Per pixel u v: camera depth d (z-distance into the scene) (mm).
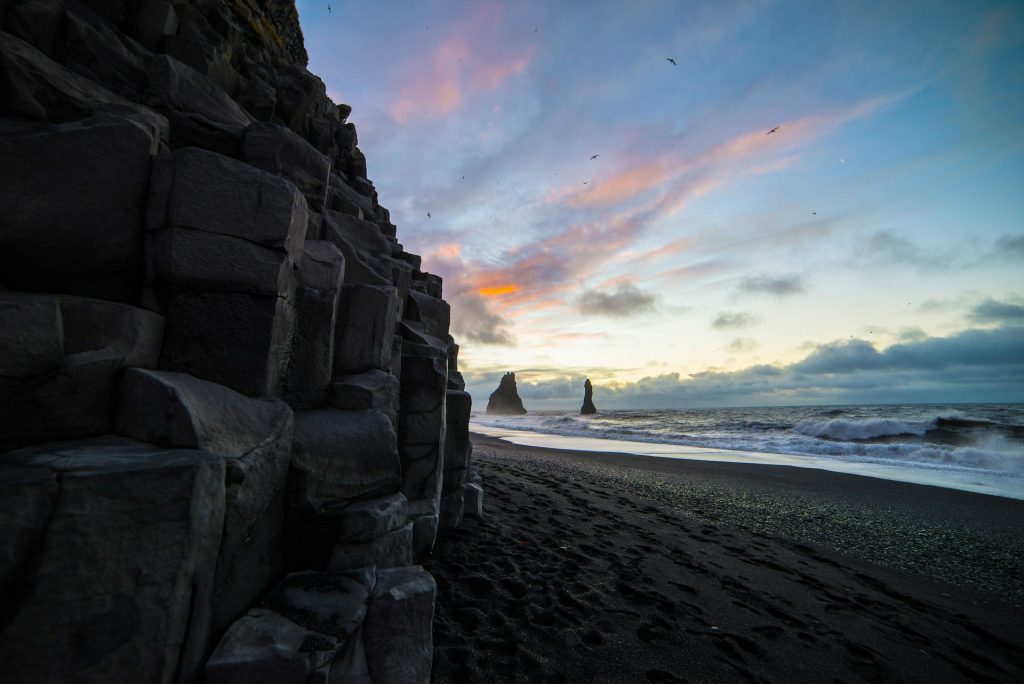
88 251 2893
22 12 3377
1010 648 4062
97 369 2471
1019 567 6113
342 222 5773
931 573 5844
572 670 3197
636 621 3926
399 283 6504
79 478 1868
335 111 8719
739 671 3367
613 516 7191
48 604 1757
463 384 7328
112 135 2957
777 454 18016
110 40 3963
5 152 2676
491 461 13328
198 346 3012
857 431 23078
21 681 1694
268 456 2793
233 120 4676
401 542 3320
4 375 2156
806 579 5281
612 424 38656
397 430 4730
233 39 5844
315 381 3785
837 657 3686
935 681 3486
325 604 2615
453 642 3373
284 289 3385
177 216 2971
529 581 4449
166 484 1994
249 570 2596
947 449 16797
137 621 1887
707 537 6602
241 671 2098
